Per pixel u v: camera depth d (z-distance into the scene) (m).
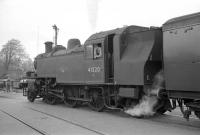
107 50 12.55
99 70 12.67
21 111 13.45
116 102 11.93
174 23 8.98
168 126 9.21
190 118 10.86
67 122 10.14
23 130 8.80
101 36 12.73
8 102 18.69
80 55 14.11
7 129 9.00
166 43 9.23
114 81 11.83
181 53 8.68
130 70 11.04
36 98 20.53
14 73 69.75
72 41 16.44
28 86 19.59
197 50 8.20
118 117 11.33
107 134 8.02
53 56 16.88
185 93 8.70
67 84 15.23
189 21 8.48
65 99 15.87
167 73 9.16
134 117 11.26
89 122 10.10
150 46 10.56
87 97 13.95
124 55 11.59
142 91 10.91
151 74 10.70
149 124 9.62
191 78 8.34
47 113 12.64
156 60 10.61
